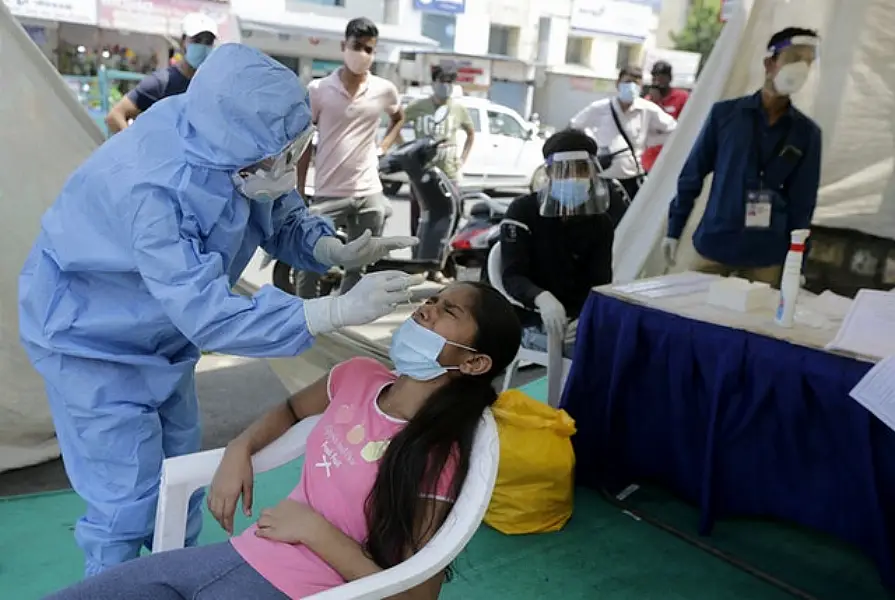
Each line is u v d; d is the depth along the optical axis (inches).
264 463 65.7
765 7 148.0
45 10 431.8
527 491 103.3
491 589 92.5
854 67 157.8
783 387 92.5
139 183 58.2
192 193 59.3
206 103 58.8
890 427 80.2
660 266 163.9
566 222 116.7
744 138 129.3
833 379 87.7
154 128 60.9
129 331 64.3
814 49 121.3
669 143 162.4
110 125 145.5
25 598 85.8
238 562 55.4
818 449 93.7
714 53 154.1
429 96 224.4
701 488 106.5
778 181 130.6
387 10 621.0
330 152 173.2
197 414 77.3
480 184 403.5
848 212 170.9
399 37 569.6
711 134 134.6
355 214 180.5
